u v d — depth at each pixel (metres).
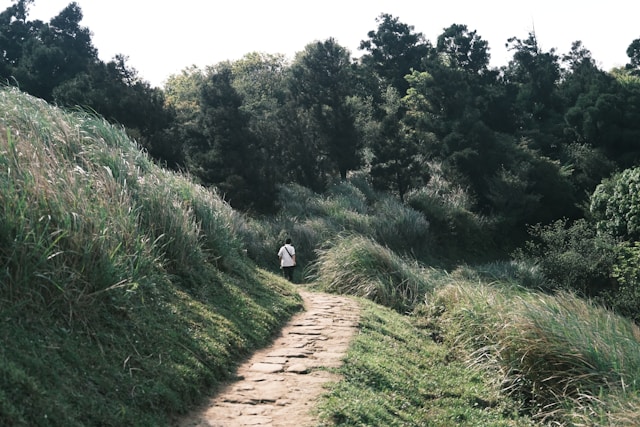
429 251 33.78
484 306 11.69
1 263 5.92
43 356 5.26
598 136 48.97
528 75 57.53
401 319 13.02
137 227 9.02
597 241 28.66
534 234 32.16
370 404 6.84
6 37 52.16
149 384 5.93
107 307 6.82
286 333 10.20
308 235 24.73
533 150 46.78
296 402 6.52
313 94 41.44
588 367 8.62
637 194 30.06
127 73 31.91
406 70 63.34
